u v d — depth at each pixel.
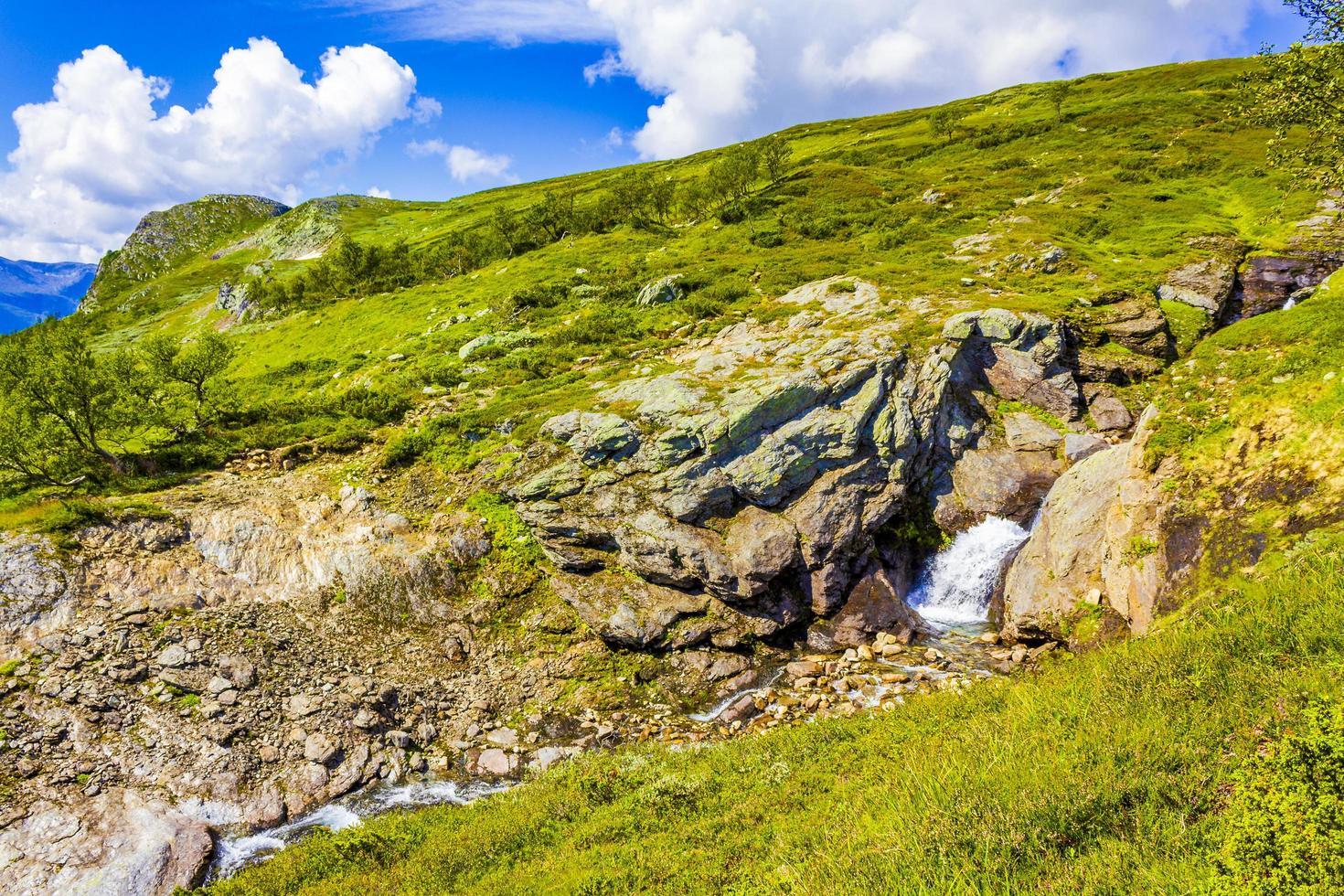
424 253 104.88
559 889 10.81
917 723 13.66
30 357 33.41
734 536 27.23
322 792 19.17
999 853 7.16
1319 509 16.70
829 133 142.12
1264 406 20.09
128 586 23.27
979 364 35.88
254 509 28.61
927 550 30.45
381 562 27.05
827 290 47.22
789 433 28.78
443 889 12.74
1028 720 10.55
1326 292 26.81
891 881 7.19
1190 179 63.62
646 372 38.38
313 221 166.88
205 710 20.12
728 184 89.69
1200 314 40.78
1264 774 5.77
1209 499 19.52
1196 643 10.69
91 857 15.91
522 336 52.22
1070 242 51.22
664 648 25.33
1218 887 5.42
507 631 26.23
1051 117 98.94
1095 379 36.66
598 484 28.75
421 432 35.69
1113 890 6.22
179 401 40.22
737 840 10.98
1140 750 8.28
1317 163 18.66
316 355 66.38
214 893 15.16
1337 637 9.02
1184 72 109.50
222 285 110.38
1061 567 24.05
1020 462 32.12
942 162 92.62
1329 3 16.62
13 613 20.84
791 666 24.89
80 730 18.61
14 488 30.61
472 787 19.81
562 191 145.12
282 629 23.77
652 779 15.55
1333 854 4.94
